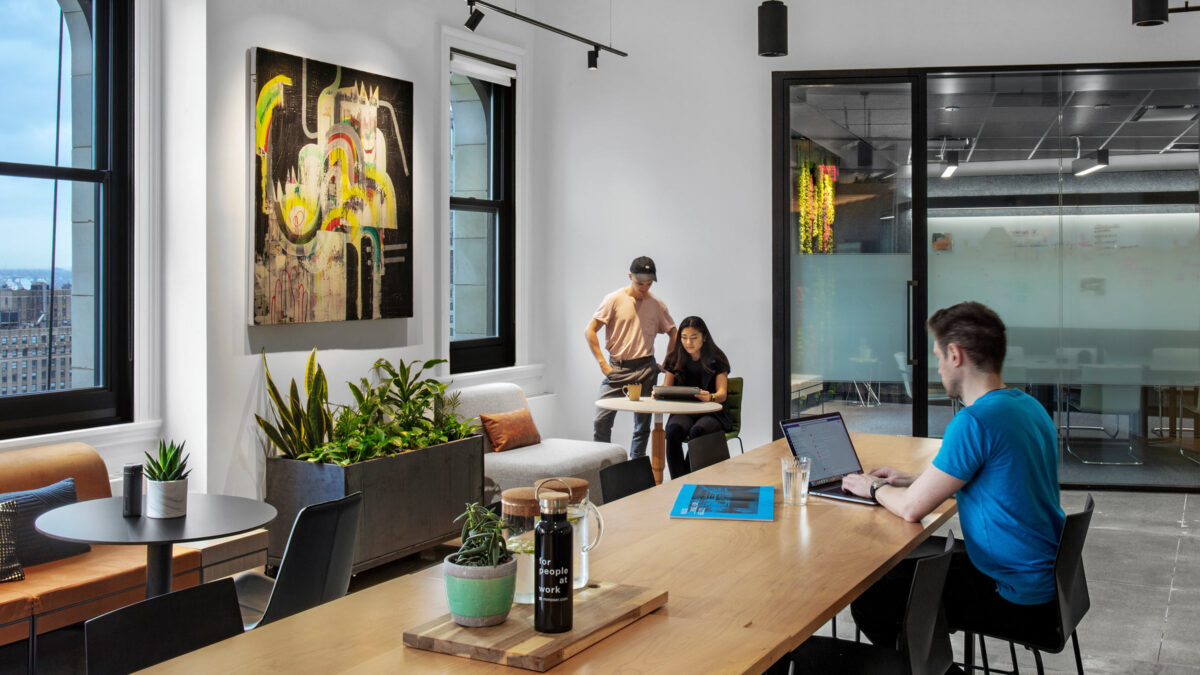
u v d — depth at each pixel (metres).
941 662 2.46
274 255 5.10
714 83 7.20
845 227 7.08
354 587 4.86
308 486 4.79
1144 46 6.73
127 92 4.80
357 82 5.58
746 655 1.73
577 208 7.51
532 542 1.93
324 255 5.40
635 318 6.73
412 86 6.01
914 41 6.96
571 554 1.79
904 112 6.99
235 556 4.14
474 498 5.52
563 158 7.52
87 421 4.70
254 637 1.85
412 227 6.06
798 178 7.11
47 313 4.56
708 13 7.19
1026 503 2.72
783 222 7.09
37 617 3.37
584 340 7.52
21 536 3.69
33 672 3.33
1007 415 2.75
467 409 6.09
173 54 4.84
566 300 7.56
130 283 4.84
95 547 4.00
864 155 7.05
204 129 4.77
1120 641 4.01
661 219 7.34
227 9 4.86
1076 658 2.91
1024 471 2.73
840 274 7.10
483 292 7.16
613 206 7.43
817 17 7.05
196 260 4.82
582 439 7.57
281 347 5.25
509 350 7.40
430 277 6.31
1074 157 6.92
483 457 5.65
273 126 5.07
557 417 7.63
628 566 2.34
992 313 2.89
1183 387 6.86
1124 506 6.46
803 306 7.15
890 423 7.07
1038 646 2.71
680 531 2.70
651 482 3.63
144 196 4.84
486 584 1.79
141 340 4.85
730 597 2.10
